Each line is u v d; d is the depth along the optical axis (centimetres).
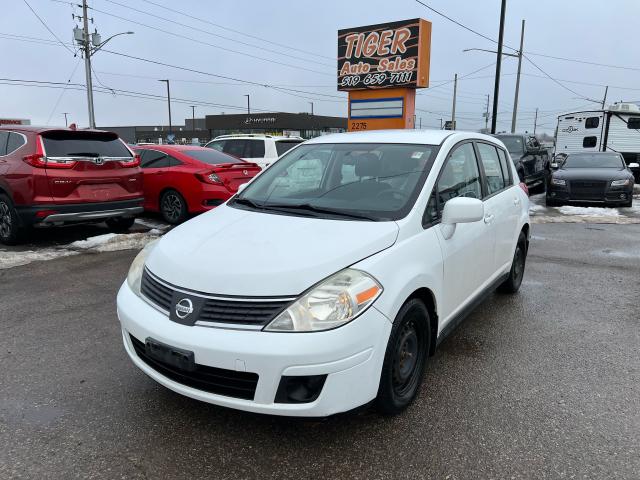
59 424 295
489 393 333
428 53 1644
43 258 666
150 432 288
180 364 257
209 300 259
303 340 242
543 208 1264
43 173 673
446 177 362
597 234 912
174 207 898
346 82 1752
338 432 288
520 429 293
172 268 281
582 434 288
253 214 339
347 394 252
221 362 247
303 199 356
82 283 562
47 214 679
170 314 267
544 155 1712
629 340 425
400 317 280
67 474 253
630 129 2245
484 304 516
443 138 388
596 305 515
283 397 248
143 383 343
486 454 270
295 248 277
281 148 1234
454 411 311
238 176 889
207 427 293
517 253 532
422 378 323
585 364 379
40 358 379
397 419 301
